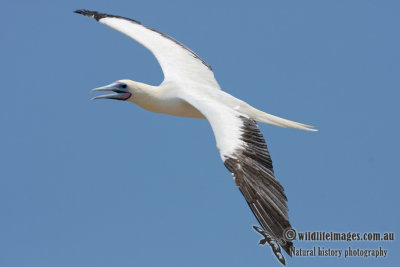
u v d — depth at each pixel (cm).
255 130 1356
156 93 1595
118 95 1630
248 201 1230
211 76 1620
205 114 1414
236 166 1271
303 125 1512
